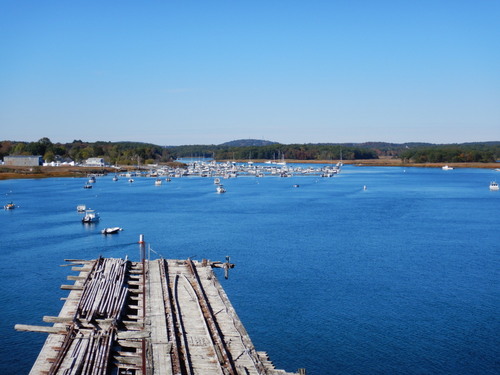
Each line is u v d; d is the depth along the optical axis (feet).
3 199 530.27
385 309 172.45
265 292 190.08
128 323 111.96
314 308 173.06
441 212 432.25
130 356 97.19
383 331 153.69
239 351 99.14
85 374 88.02
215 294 135.23
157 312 119.14
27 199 530.68
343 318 164.04
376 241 293.23
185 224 362.53
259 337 148.97
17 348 140.46
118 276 148.87
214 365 92.89
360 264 234.99
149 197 569.23
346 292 191.01
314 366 131.95
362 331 153.69
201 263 173.37
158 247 276.41
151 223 367.66
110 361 94.99
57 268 226.79
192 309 123.13
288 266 230.68
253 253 259.19
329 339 147.95
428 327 156.66
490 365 132.57
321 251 264.11
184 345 99.96
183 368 91.35
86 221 364.99
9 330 152.56
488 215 411.34
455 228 343.26
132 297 133.28
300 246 277.85
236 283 201.98
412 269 225.76
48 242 291.79
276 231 330.13
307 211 442.09
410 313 168.66
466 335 150.71
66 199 534.78
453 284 201.77
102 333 104.88
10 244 285.43
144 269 158.10
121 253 261.85
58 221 374.22
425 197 570.05
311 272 219.82
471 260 243.40
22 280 206.49
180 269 163.84
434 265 233.35
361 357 136.77
